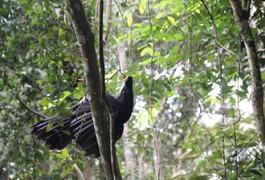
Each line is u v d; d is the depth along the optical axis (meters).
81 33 5.77
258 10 7.74
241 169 7.48
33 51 10.09
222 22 8.70
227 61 8.48
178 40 9.20
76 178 10.57
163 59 8.80
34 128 6.57
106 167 5.94
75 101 8.16
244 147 7.45
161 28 9.17
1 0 10.08
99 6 5.75
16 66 10.16
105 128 5.93
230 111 8.36
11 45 10.08
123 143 12.77
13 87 10.16
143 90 8.72
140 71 8.72
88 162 11.73
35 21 6.54
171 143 15.36
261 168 7.74
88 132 6.45
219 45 8.20
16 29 10.05
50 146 6.62
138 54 12.32
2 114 10.17
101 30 5.72
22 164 10.18
